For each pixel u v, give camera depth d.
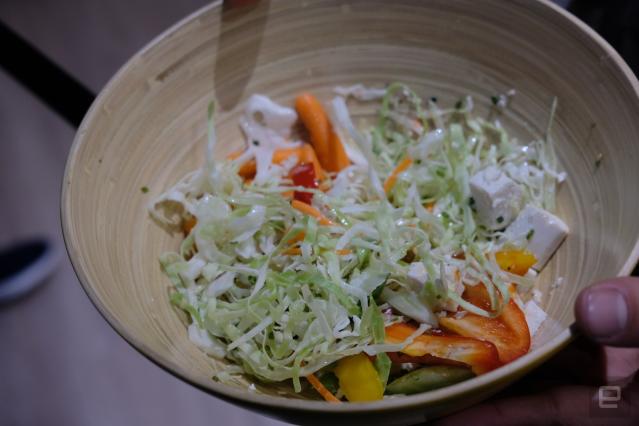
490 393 0.34
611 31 0.48
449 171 0.44
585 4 0.49
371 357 0.38
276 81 0.45
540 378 0.41
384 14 0.44
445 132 0.45
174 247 0.43
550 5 0.40
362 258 0.40
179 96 0.43
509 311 0.39
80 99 0.48
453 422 0.38
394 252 0.40
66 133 0.75
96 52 0.58
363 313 0.38
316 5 0.44
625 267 0.34
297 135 0.47
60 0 0.63
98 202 0.39
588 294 0.32
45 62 0.50
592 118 0.40
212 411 0.59
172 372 0.33
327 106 0.46
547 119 0.42
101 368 0.64
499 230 0.43
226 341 0.40
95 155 0.39
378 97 0.46
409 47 0.45
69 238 0.36
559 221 0.41
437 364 0.37
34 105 0.76
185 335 0.39
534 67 0.42
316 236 0.40
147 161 0.42
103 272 0.37
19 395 0.63
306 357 0.38
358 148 0.46
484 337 0.38
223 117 0.45
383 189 0.44
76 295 0.68
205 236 0.42
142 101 0.42
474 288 0.40
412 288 0.39
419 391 0.37
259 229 0.42
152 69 0.42
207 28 0.43
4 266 0.69
